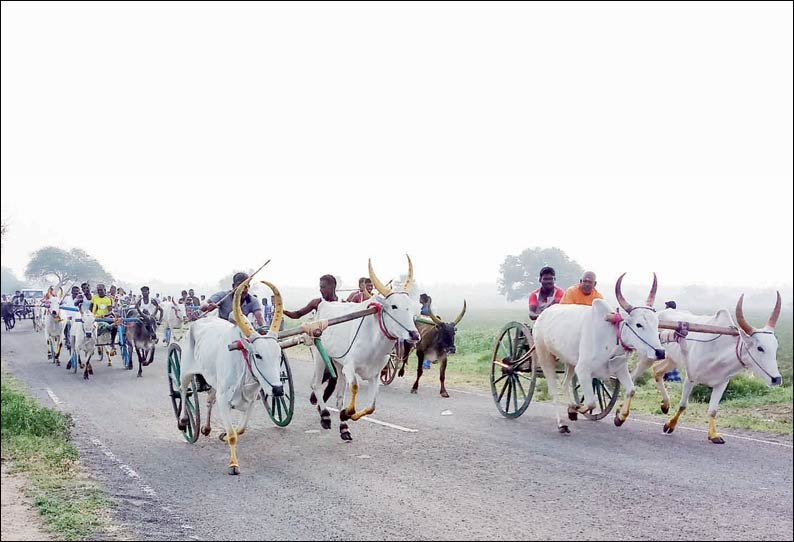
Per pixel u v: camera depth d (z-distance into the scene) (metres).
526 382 16.67
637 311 9.48
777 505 7.02
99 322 17.66
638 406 12.89
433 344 14.25
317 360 10.62
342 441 9.96
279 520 6.74
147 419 11.85
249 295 10.30
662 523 6.54
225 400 8.52
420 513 6.89
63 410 12.76
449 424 11.20
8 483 7.79
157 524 6.65
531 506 7.06
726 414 12.24
